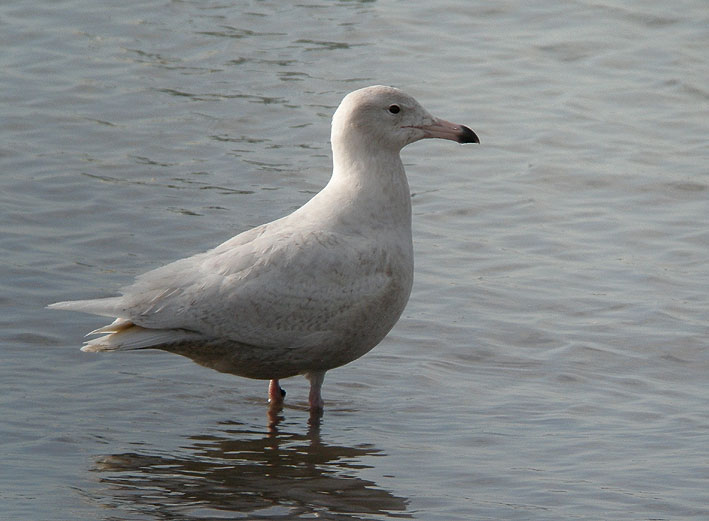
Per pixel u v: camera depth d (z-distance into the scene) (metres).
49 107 19.50
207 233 15.44
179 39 22.33
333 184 11.51
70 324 13.17
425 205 16.70
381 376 12.46
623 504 9.85
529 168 17.84
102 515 9.52
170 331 10.80
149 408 11.70
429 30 22.98
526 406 11.80
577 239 15.70
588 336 13.24
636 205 16.69
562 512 9.70
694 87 20.55
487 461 10.67
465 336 13.25
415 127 11.44
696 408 11.73
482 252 15.33
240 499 9.88
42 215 15.84
